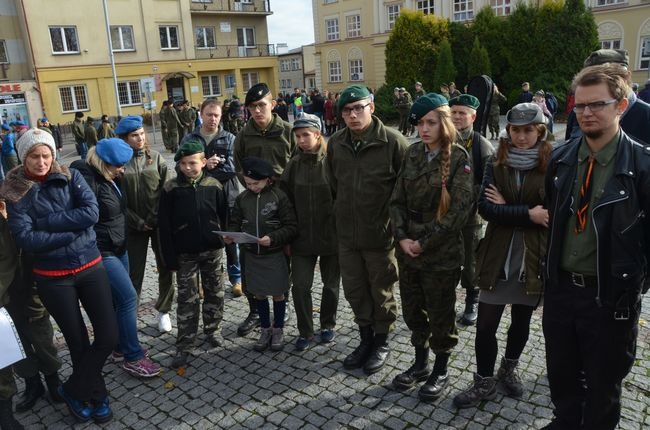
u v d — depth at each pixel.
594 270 2.24
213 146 4.76
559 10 22.59
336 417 3.12
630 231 2.09
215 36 35.41
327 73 38.62
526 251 2.82
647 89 10.78
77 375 3.18
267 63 37.50
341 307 4.75
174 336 4.36
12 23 27.88
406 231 3.16
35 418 3.34
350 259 3.60
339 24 36.66
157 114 31.83
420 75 26.39
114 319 3.24
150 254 6.73
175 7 32.47
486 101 4.00
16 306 3.24
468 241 4.03
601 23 25.73
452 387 3.35
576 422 2.53
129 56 31.03
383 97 26.52
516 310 3.04
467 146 3.66
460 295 4.75
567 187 2.30
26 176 2.96
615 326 2.22
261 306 3.99
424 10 31.83
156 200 4.15
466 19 30.38
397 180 3.21
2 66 27.69
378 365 3.59
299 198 3.77
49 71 28.23
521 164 2.76
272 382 3.56
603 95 2.05
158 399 3.46
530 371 3.46
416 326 3.30
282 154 4.29
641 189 2.07
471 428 2.94
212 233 3.79
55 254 2.99
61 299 3.05
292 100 30.28
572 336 2.40
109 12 30.08
